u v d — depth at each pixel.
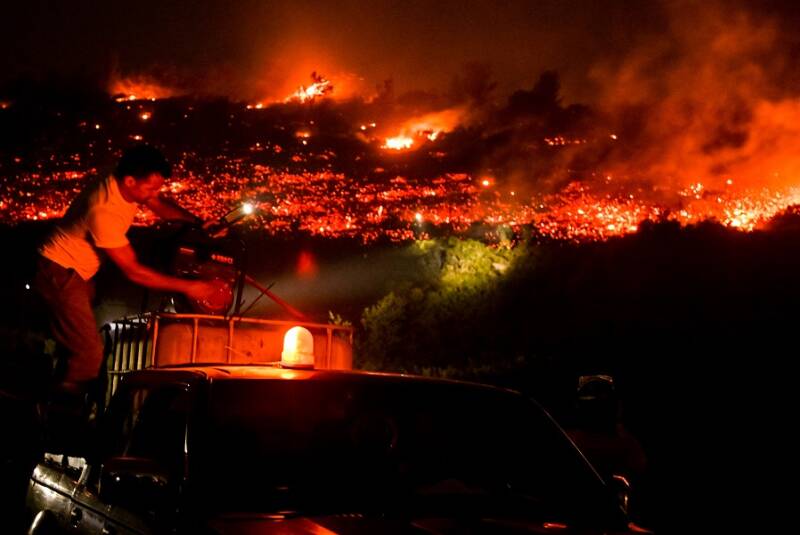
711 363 11.35
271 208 23.25
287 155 37.53
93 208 5.60
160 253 6.28
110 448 4.70
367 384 4.32
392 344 14.19
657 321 13.16
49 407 5.71
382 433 4.04
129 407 4.78
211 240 6.39
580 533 3.63
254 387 4.07
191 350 5.81
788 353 11.18
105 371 6.48
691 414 10.05
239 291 6.35
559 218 20.61
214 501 3.61
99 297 6.38
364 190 28.05
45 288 5.72
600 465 6.49
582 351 12.74
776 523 7.54
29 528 5.36
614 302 14.16
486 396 4.50
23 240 5.91
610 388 6.68
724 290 13.66
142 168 5.59
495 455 4.20
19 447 6.32
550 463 4.23
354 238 18.67
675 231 15.55
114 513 4.10
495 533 3.45
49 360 6.16
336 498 3.73
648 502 7.82
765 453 8.87
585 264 15.22
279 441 3.91
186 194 26.83
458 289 15.40
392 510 3.71
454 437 4.22
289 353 4.55
